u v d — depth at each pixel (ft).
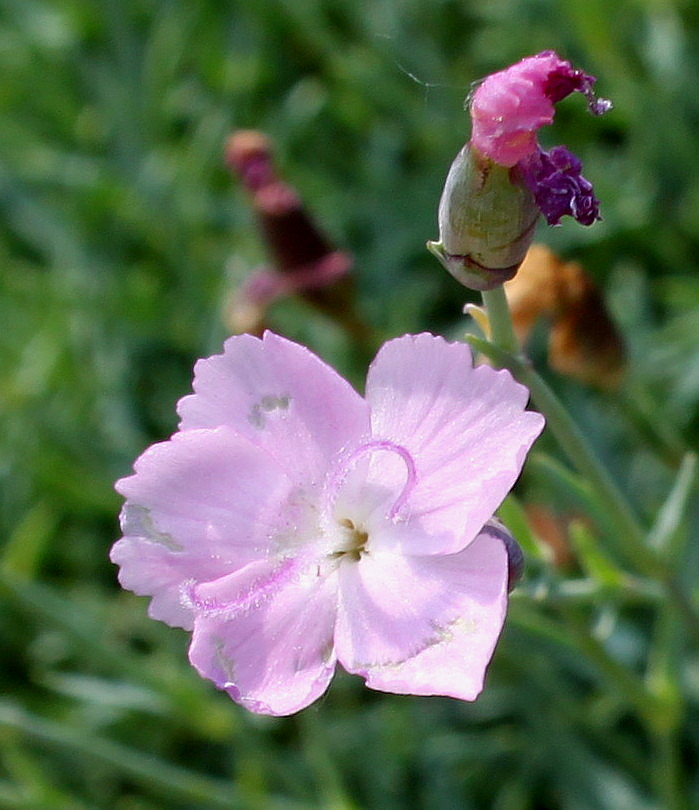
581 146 1.38
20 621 1.22
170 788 1.03
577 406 1.14
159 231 1.38
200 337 1.30
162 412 1.33
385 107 1.45
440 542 0.81
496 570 0.80
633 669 1.08
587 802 1.06
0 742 1.07
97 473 1.26
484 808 1.09
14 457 1.24
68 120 1.51
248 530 0.83
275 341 0.83
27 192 1.43
